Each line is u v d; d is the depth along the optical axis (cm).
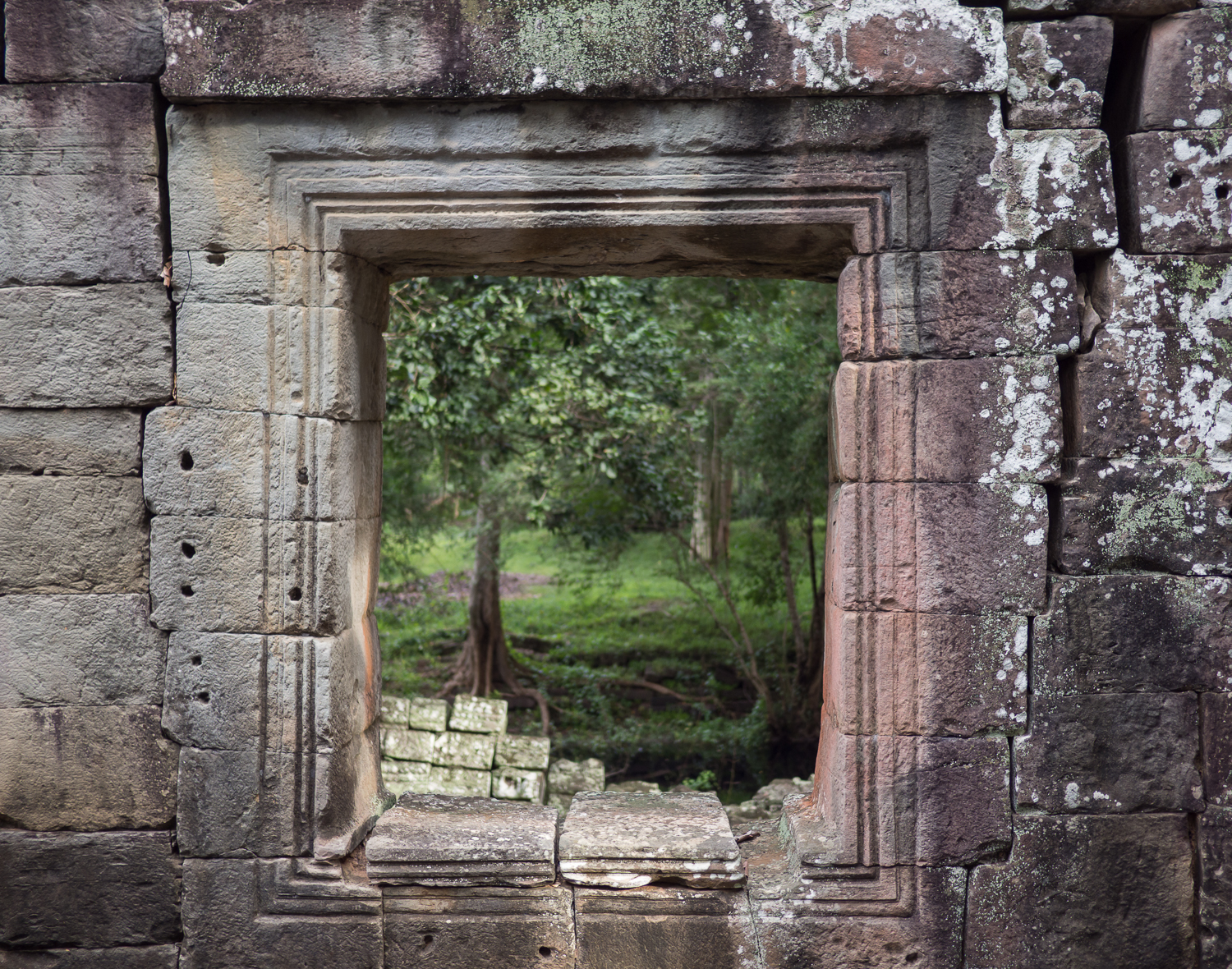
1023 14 335
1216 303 334
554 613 1611
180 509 345
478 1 328
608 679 1234
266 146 340
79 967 348
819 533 1362
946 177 335
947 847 341
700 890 347
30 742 348
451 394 851
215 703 346
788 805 395
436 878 345
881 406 342
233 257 344
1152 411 335
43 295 343
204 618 346
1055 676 337
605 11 328
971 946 340
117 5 338
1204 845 335
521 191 342
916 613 341
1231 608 335
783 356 1020
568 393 862
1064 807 337
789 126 336
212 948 346
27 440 347
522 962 344
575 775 725
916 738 342
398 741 702
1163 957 338
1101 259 340
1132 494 335
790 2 328
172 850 349
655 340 911
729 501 1506
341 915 346
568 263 394
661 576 1650
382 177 342
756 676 1132
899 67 328
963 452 338
